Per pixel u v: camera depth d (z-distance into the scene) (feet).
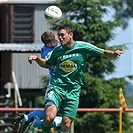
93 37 179.63
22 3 189.67
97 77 184.65
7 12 200.44
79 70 78.02
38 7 204.85
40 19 204.85
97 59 181.57
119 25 182.80
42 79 189.98
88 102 178.09
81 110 123.44
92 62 181.78
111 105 177.47
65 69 77.66
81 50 77.87
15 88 176.96
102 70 183.73
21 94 203.41
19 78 203.31
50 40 85.56
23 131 80.84
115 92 180.24
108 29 179.93
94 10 181.16
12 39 202.80
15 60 203.72
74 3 183.93
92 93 176.86
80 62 77.92
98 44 178.50
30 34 204.54
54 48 79.10
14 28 203.10
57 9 84.79
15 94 176.96
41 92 202.08
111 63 184.96
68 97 77.46
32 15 204.13
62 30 77.20
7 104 180.34
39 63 79.82
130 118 182.60
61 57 77.97
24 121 80.23
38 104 200.54
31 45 172.76
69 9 184.65
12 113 186.39
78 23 181.88
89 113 171.63
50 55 81.97
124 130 182.29
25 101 217.56
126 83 185.57
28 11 204.13
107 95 178.50
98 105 177.99
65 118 77.61
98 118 172.65
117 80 184.75
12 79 193.98
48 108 76.18
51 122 75.92
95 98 177.27
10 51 169.89
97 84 176.76
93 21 181.57
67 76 77.61
